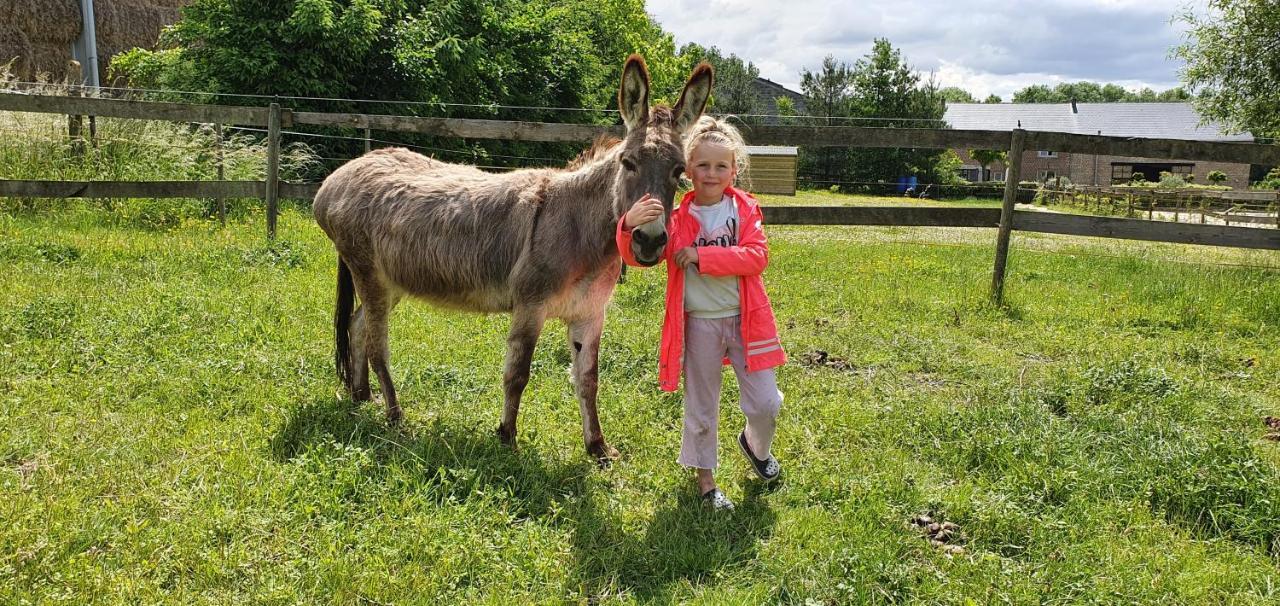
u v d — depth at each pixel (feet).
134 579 7.89
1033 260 33.27
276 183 26.68
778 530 9.89
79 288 18.02
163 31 49.32
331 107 42.55
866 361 17.24
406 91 45.85
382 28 44.34
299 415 12.22
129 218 28.04
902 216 24.38
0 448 10.36
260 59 40.34
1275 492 10.11
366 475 10.30
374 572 8.30
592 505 10.34
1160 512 10.45
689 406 10.28
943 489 10.94
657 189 9.81
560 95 59.36
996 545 9.71
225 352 14.76
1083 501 10.48
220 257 22.17
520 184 12.12
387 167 13.17
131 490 9.68
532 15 55.31
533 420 12.92
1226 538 9.83
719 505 10.28
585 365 11.81
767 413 10.18
